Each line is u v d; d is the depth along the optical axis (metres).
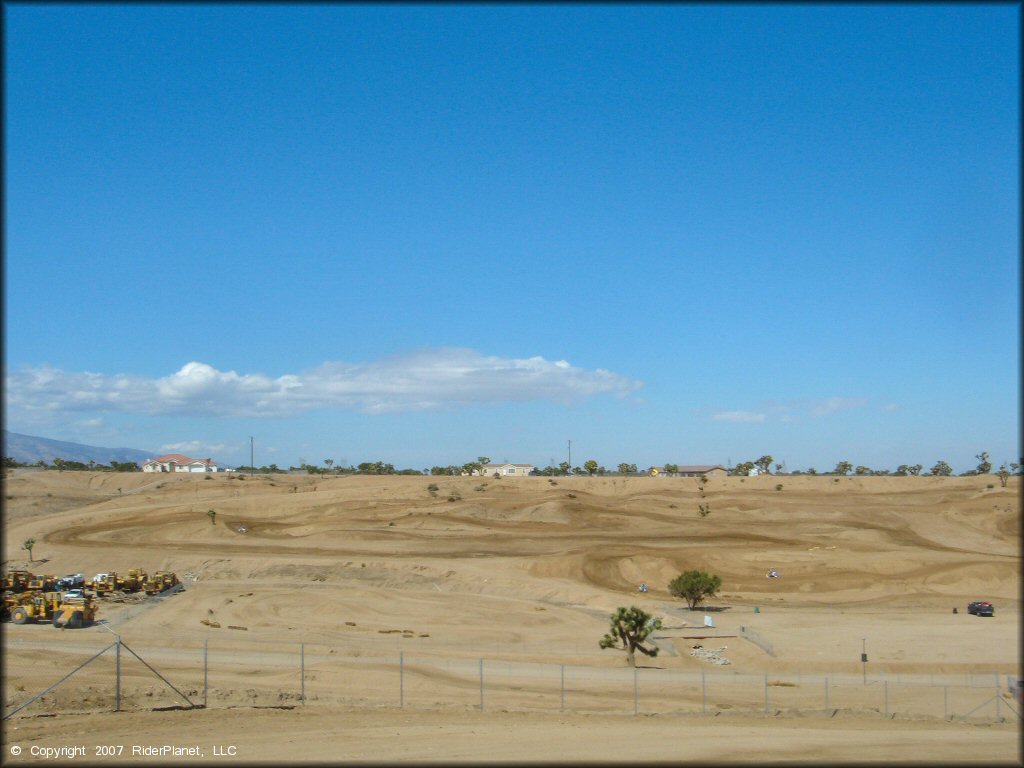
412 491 148.38
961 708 38.09
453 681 42.66
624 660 49.25
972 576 78.94
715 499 138.88
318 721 33.28
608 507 133.12
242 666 45.50
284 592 75.19
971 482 138.38
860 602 73.06
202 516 121.19
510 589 77.94
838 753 26.98
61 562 96.94
